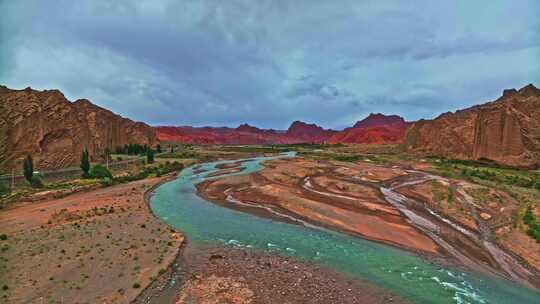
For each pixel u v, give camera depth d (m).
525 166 72.06
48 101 77.94
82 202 44.50
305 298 20.41
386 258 27.28
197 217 40.06
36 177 54.47
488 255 27.98
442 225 36.34
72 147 76.25
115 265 24.14
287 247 29.73
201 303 19.55
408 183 61.94
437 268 25.38
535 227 31.70
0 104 67.00
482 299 20.86
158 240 29.95
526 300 20.84
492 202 43.31
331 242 31.17
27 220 35.22
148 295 20.38
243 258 26.89
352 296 20.83
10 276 21.67
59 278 21.69
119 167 82.12
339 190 55.78
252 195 51.94
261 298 20.27
